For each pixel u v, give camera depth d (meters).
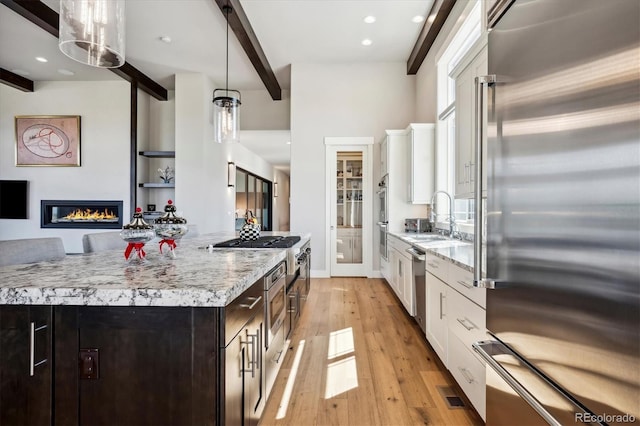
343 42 5.02
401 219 4.91
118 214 6.05
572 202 0.86
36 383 1.11
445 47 4.00
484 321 1.64
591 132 0.79
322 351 2.77
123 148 6.08
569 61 0.87
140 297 1.08
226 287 1.13
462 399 2.07
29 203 6.13
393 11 4.21
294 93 5.75
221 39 4.77
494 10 1.27
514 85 1.14
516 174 1.12
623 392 0.71
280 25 4.54
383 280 5.52
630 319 0.69
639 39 0.67
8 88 6.14
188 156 5.93
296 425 1.83
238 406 1.26
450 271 2.17
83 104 6.12
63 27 2.00
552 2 0.94
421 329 3.17
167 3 3.94
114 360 1.10
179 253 2.03
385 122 5.73
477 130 1.34
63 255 1.83
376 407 2.00
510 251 1.16
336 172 5.79
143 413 1.10
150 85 6.12
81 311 1.10
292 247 2.48
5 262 1.55
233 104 3.84
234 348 1.22
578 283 0.84
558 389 0.92
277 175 14.36
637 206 0.67
